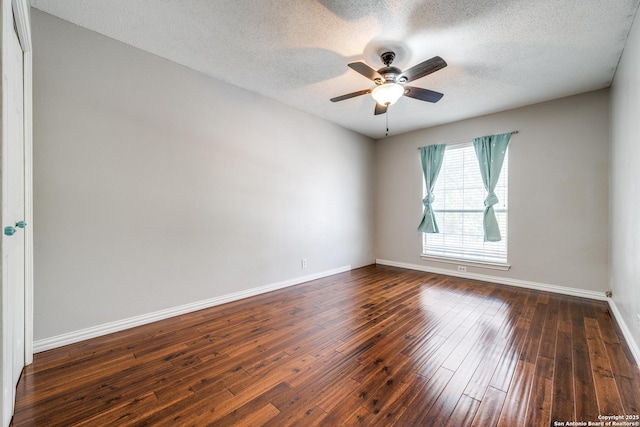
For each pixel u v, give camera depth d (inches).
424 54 99.8
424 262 191.3
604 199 128.2
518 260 152.2
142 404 59.6
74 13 80.9
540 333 93.9
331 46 96.0
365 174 207.9
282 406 59.1
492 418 55.5
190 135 111.8
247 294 132.3
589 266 132.2
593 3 74.7
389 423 54.1
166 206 105.4
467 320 105.0
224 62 107.2
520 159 151.0
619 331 95.2
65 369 72.1
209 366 74.1
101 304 91.0
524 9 77.0
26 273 72.6
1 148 43.4
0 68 43.1
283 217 149.3
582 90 130.0
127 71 95.7
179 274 109.3
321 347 84.5
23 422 54.3
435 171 181.8
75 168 85.6
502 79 118.9
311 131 164.6
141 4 77.2
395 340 89.0
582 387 65.1
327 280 166.2
